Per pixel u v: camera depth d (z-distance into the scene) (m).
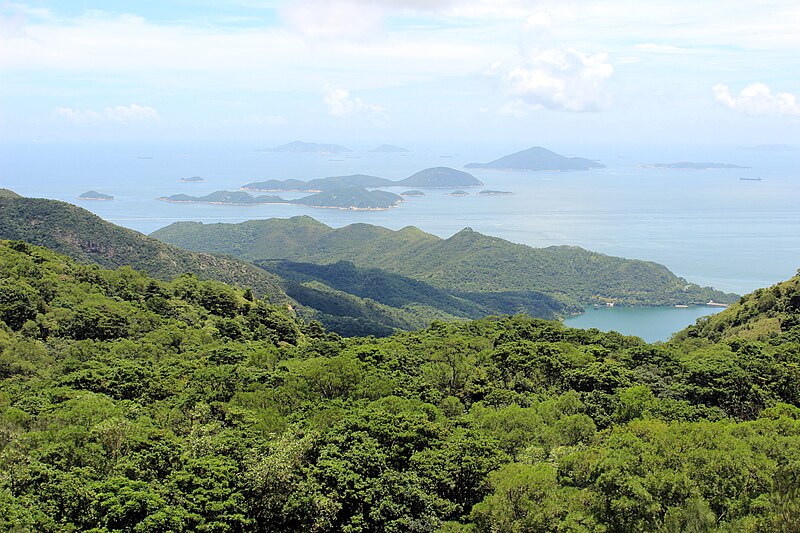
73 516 31.81
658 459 33.59
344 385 54.84
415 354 72.25
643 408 52.41
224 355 74.94
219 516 32.69
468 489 38.00
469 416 48.88
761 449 34.81
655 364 70.38
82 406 46.09
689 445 34.88
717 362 64.00
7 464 34.69
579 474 34.41
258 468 35.44
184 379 62.00
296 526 35.44
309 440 39.38
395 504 36.03
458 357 68.50
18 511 30.19
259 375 60.78
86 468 35.22
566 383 63.00
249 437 41.00
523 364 65.88
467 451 39.25
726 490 31.53
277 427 44.22
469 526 34.09
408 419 42.00
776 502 28.86
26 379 63.06
